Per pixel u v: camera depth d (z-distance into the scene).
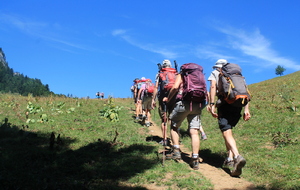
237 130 9.34
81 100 17.78
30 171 5.50
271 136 8.32
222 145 7.92
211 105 6.13
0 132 8.20
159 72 7.86
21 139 7.77
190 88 6.17
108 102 16.16
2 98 17.08
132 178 5.54
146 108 11.26
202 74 6.35
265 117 10.59
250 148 7.33
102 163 6.30
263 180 5.41
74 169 5.83
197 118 6.44
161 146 8.03
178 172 5.91
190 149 7.96
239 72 5.98
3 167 5.43
